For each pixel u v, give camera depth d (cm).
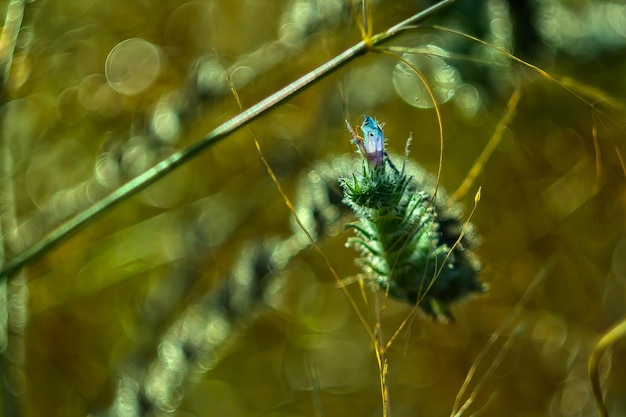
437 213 38
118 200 39
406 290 37
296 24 47
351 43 48
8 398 41
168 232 50
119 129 50
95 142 49
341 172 40
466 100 47
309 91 50
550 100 50
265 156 50
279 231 50
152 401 44
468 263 38
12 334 43
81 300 49
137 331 48
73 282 49
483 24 44
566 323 50
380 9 47
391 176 36
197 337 44
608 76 47
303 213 41
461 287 37
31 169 48
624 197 50
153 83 50
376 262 37
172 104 47
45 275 48
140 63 50
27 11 43
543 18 44
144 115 49
